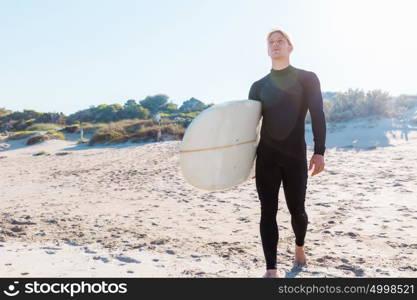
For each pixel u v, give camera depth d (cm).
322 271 286
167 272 292
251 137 298
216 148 284
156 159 1251
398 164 854
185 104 6525
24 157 1730
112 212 520
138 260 320
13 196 688
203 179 285
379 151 1120
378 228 400
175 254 337
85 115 4866
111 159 1374
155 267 304
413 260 308
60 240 382
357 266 295
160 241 375
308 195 585
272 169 272
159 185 748
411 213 455
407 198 532
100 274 288
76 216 496
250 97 300
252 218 471
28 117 4869
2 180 936
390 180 671
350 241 361
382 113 1978
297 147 271
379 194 566
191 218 477
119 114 4794
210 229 423
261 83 290
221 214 496
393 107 2161
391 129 1625
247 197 604
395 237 369
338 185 654
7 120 4859
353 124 1855
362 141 1402
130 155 1471
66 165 1266
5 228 432
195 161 277
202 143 278
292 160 270
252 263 312
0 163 1462
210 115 275
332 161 952
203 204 561
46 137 2509
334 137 1570
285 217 462
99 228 430
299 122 273
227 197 608
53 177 961
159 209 535
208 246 360
